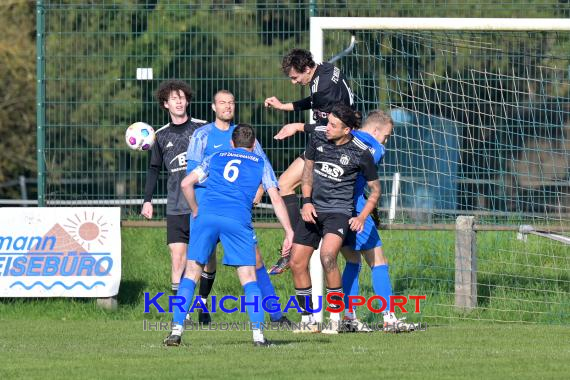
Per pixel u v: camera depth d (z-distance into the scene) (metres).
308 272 31.33
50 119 43.00
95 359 25.00
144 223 40.41
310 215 29.86
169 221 34.16
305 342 28.66
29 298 39.69
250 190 26.25
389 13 51.72
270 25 45.06
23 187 76.25
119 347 27.84
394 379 21.88
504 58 41.50
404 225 37.84
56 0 54.12
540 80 40.22
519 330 32.75
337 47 38.97
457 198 40.22
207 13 46.28
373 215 31.66
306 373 22.61
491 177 40.84
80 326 34.69
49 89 43.59
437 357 25.42
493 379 21.94
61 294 38.66
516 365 24.08
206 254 26.52
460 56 39.66
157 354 25.75
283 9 43.47
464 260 37.56
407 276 40.25
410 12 52.66
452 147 40.25
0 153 80.56
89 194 43.16
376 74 38.72
